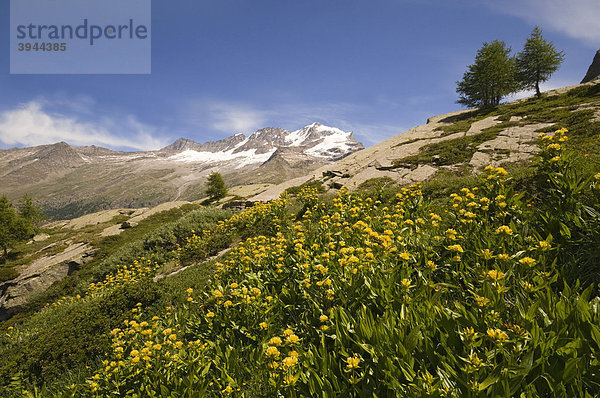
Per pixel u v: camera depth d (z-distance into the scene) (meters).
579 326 2.39
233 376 3.71
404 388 2.38
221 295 5.39
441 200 11.02
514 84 49.88
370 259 4.32
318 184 26.81
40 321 11.62
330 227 8.12
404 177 18.98
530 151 16.61
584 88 35.59
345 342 3.27
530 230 4.46
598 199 4.23
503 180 5.66
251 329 4.68
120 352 5.20
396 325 3.08
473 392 2.08
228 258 10.37
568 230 3.94
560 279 3.59
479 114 43.81
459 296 3.81
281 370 3.02
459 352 2.60
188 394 3.58
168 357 4.33
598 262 3.54
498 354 2.51
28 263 34.22
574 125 18.09
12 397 6.24
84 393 5.08
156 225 34.34
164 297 9.30
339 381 2.89
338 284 4.32
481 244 4.48
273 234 13.38
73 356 6.79
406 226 6.67
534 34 47.12
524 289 3.03
